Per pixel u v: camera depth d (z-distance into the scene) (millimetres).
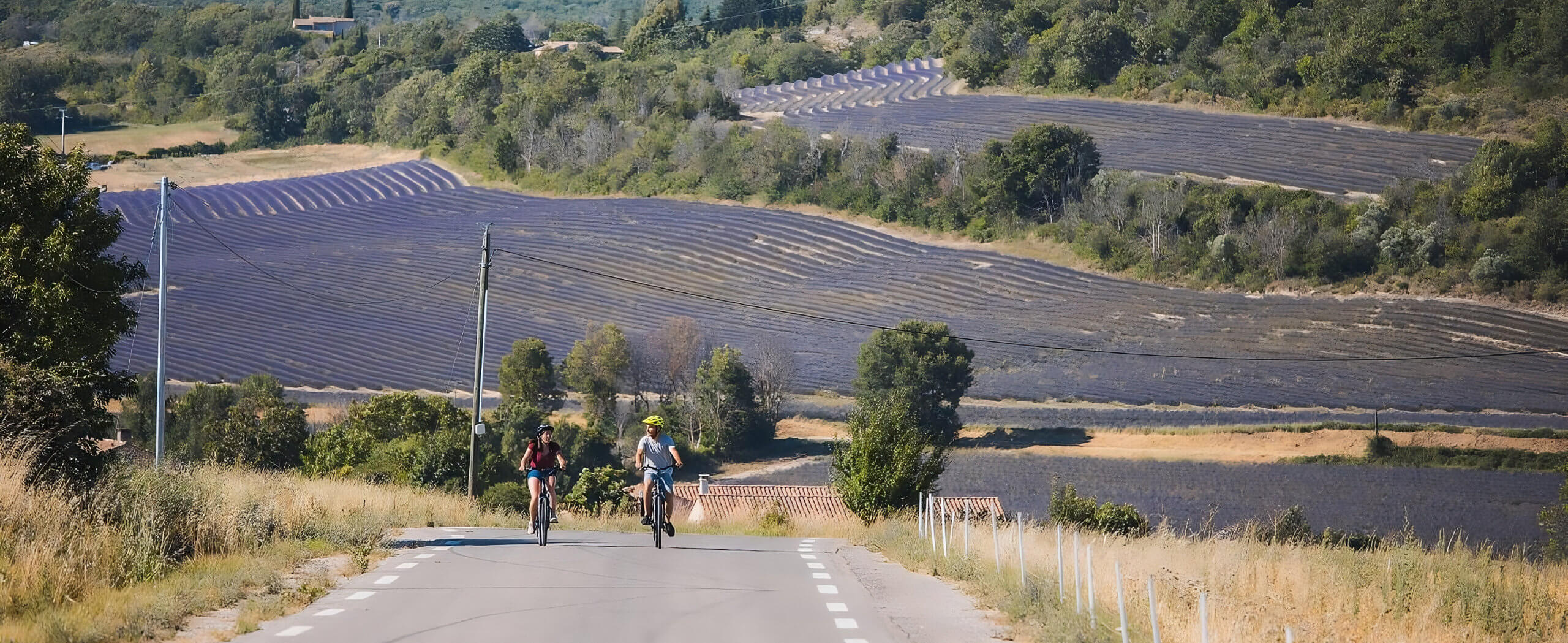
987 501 99438
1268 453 144625
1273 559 47344
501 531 48438
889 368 164750
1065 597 29984
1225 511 118625
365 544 38656
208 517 35531
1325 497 124500
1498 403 160375
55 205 50188
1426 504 121125
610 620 25828
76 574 27688
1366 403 162250
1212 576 39031
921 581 34250
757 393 167875
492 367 191125
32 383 38688
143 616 24391
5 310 49031
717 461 158250
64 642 21828
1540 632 37500
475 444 87188
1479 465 138750
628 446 159000
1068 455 145375
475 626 24781
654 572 34562
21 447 36125
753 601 29109
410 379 184000
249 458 115250
